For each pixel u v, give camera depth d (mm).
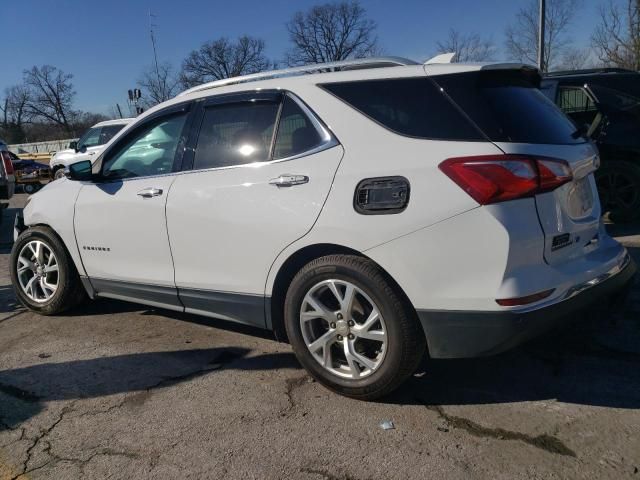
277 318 3451
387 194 2850
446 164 2732
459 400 3088
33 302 4738
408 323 2863
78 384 3502
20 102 76312
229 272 3494
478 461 2555
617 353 3541
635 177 6477
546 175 2730
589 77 6801
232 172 3449
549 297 2740
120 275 4152
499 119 2791
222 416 3049
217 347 3975
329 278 3051
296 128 3266
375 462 2588
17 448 2840
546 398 3061
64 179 4691
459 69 2945
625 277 3209
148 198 3832
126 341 4156
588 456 2547
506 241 2627
